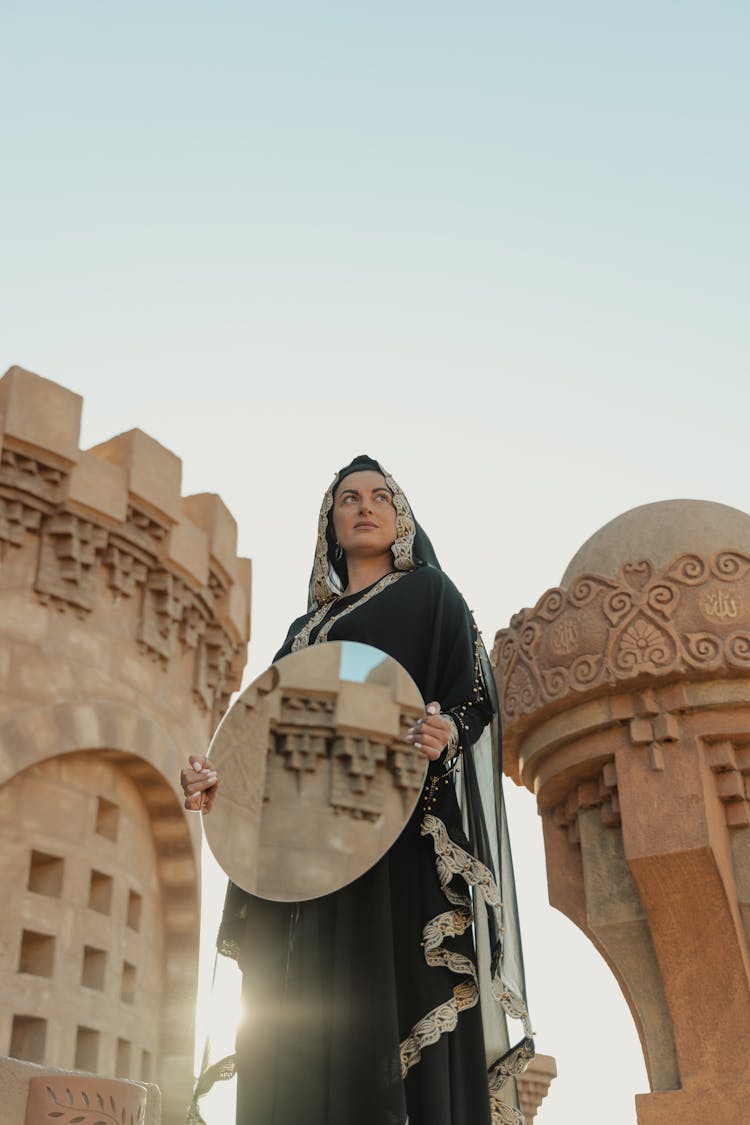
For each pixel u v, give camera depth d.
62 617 14.81
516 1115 3.25
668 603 7.00
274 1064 3.18
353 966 3.14
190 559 16.19
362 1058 3.02
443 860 3.21
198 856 16.42
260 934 3.35
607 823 7.12
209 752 3.43
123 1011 14.68
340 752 3.31
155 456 15.89
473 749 3.65
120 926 14.88
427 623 3.59
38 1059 13.08
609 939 6.98
